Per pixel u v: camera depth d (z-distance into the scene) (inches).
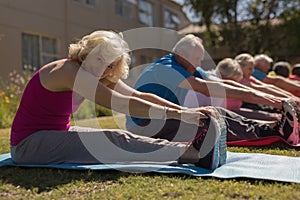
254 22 681.6
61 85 117.2
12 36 415.2
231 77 197.3
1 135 233.1
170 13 784.3
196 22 705.6
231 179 109.0
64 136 122.7
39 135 122.8
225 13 677.3
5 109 315.9
